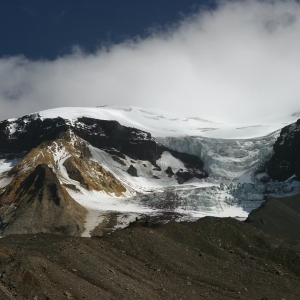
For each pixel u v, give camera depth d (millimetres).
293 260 94375
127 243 88375
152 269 81688
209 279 81562
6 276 60125
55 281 62656
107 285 67375
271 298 76312
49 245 78750
